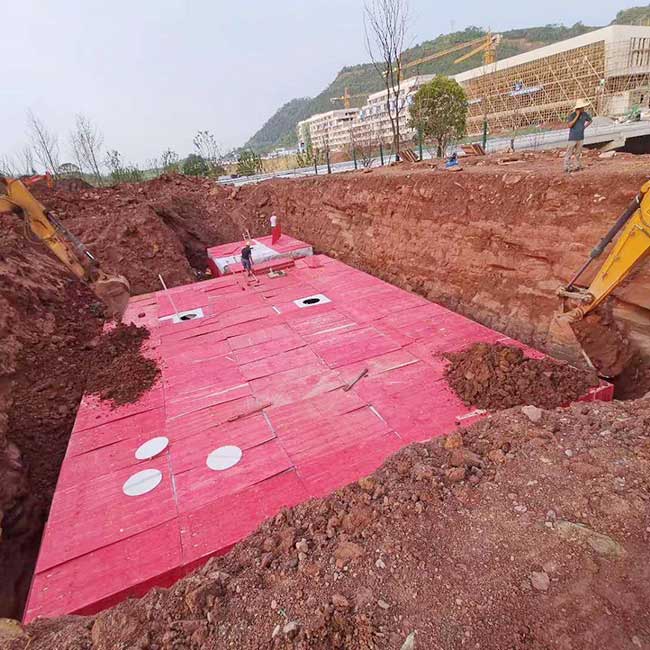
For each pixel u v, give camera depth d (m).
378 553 3.68
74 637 3.37
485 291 11.00
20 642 3.44
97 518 5.72
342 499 4.42
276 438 6.89
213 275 17.77
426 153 35.31
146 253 16.75
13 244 13.23
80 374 9.74
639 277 7.66
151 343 10.53
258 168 49.91
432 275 12.72
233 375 8.82
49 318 11.19
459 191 11.80
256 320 11.28
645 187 6.57
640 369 8.08
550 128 50.28
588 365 8.18
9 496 6.61
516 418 5.26
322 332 10.28
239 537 5.27
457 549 3.62
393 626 3.06
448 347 9.04
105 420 7.80
